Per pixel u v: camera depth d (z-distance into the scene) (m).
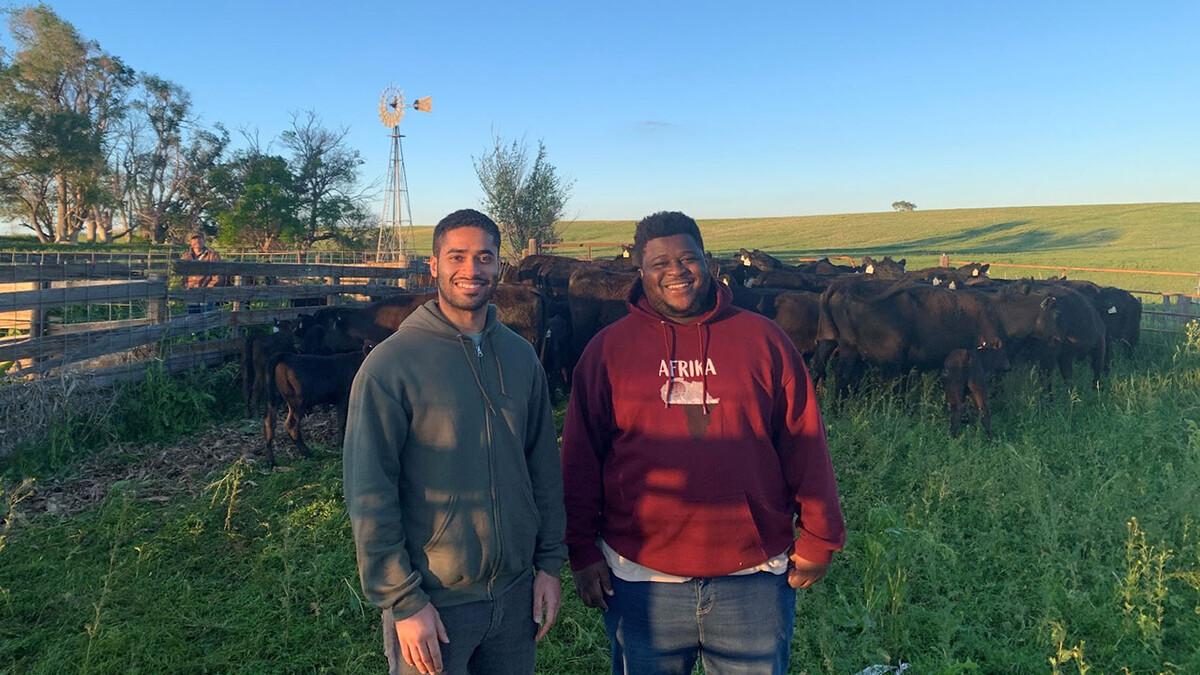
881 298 8.93
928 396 8.77
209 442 7.65
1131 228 65.81
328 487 6.18
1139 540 4.81
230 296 9.88
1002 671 3.67
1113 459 6.50
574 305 10.38
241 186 45.06
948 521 5.44
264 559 4.84
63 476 6.45
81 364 8.21
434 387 2.09
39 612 4.22
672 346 2.26
